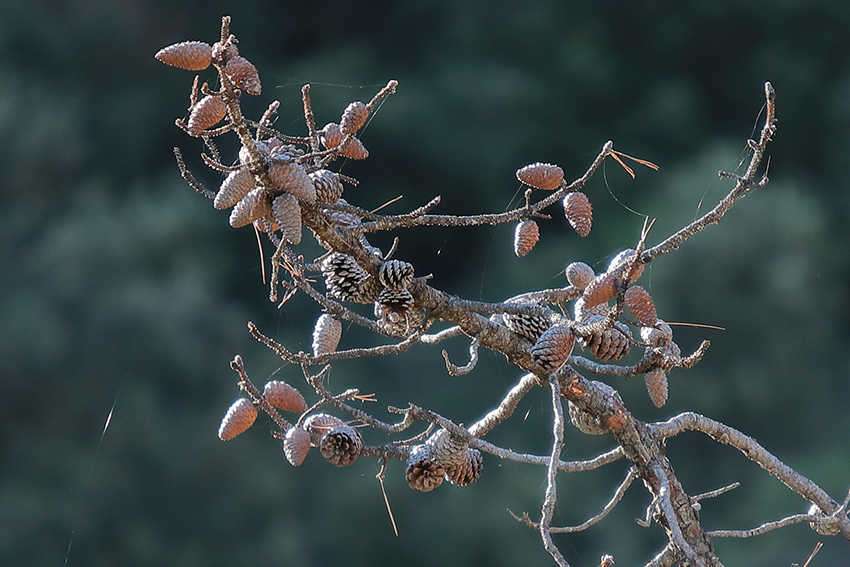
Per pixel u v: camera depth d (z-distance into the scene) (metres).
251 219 5.11
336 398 5.25
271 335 18.61
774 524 5.38
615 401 5.31
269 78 26.19
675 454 18.55
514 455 5.29
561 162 26.22
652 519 5.38
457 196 24.39
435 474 5.27
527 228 5.26
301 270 5.25
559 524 16.06
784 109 28.70
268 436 17.66
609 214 22.45
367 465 16.98
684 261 19.80
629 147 27.00
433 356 17.89
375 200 23.58
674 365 5.29
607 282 5.14
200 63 5.03
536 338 5.27
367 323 5.27
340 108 20.17
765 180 5.15
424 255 23.66
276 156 5.10
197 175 21.95
